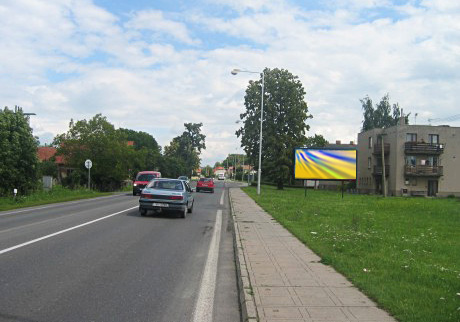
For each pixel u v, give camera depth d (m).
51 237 10.29
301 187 74.75
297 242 10.43
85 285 6.24
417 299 5.45
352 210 21.20
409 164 55.75
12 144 28.77
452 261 8.59
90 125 45.31
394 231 13.34
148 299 5.73
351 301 5.45
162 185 16.92
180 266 7.82
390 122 77.50
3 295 5.62
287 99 53.84
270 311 5.02
